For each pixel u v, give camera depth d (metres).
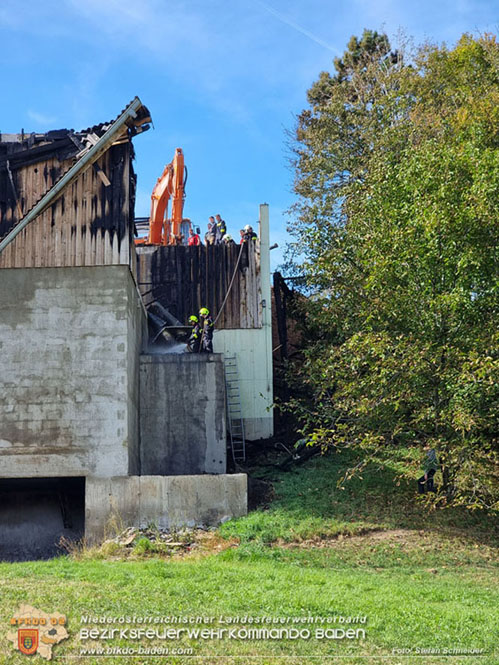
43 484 21.56
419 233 20.02
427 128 28.05
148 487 20.17
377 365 19.45
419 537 18.69
